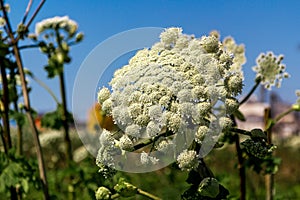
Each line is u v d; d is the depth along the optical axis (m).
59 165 2.10
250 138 0.62
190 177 0.62
